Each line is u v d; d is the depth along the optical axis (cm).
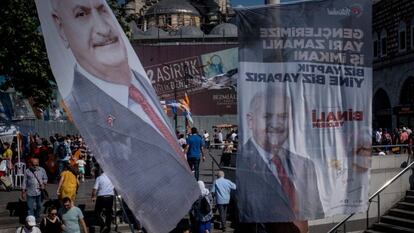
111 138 614
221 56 6272
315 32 791
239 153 777
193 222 1509
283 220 782
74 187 1556
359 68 818
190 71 6256
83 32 625
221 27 7706
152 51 6256
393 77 5506
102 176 1547
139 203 606
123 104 635
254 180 777
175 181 637
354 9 806
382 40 5750
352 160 820
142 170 618
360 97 822
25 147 2680
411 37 5088
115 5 2450
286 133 784
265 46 778
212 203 1805
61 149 2411
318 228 1675
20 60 2020
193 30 7588
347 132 817
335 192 812
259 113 780
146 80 679
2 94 2261
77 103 609
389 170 1881
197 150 1983
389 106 5775
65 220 1258
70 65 613
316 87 797
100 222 1546
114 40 643
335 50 803
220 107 6234
